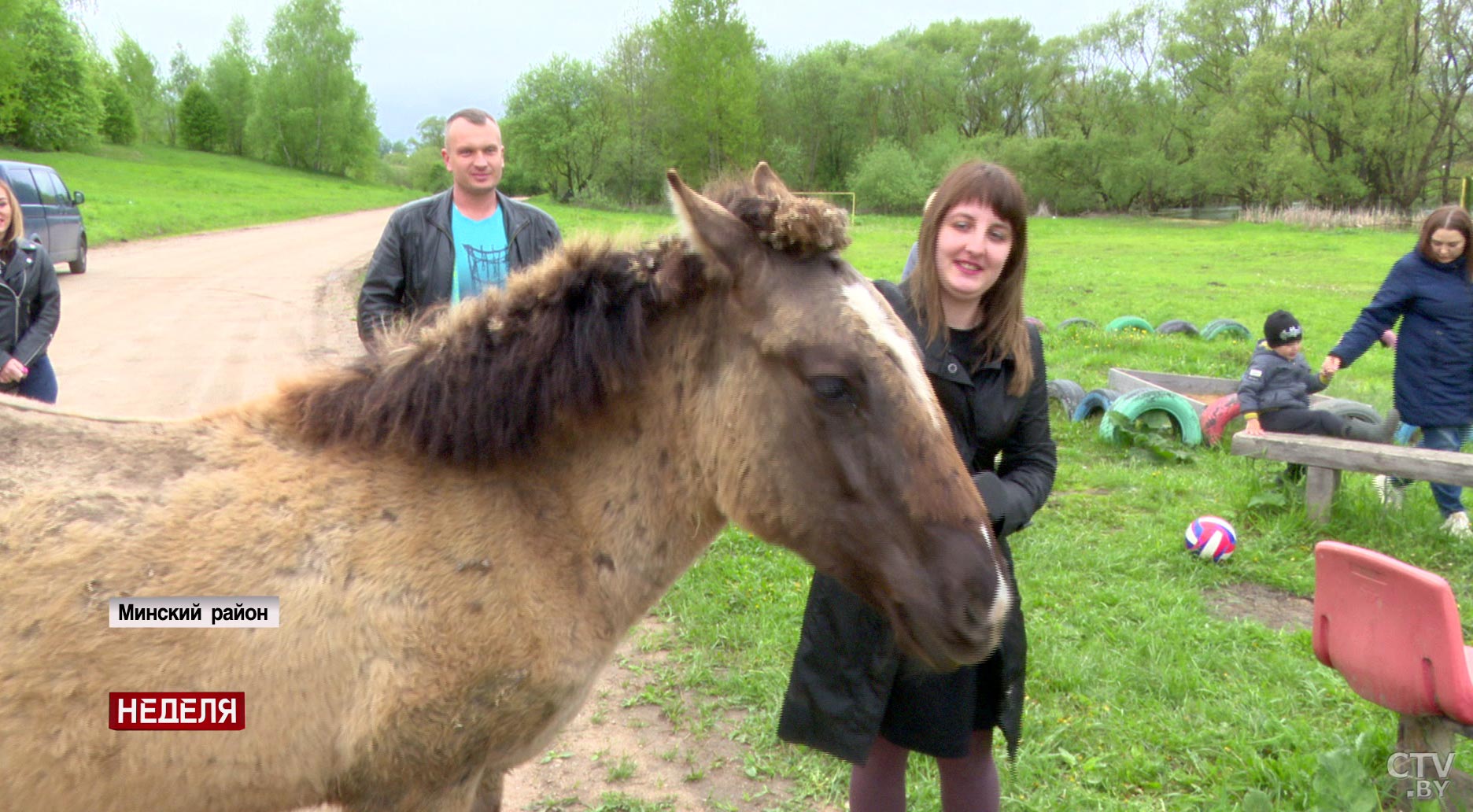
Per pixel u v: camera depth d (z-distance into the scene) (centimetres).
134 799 175
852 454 186
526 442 200
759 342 192
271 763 181
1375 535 592
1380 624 293
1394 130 4662
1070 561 545
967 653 185
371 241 2764
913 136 6956
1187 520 623
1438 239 571
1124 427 807
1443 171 4825
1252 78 4862
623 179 6109
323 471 192
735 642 447
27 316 511
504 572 192
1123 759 357
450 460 196
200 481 184
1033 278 2309
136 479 182
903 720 253
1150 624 462
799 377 188
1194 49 5750
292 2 7744
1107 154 5969
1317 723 379
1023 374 247
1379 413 809
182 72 9438
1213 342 1323
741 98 5544
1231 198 6100
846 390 185
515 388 197
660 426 208
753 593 497
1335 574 310
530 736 202
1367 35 4644
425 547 188
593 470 207
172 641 171
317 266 2014
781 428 192
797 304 190
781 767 359
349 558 183
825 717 248
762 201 197
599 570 207
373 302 384
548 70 6316
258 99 7794
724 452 200
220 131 8200
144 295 1482
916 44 7206
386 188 7688
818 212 190
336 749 185
